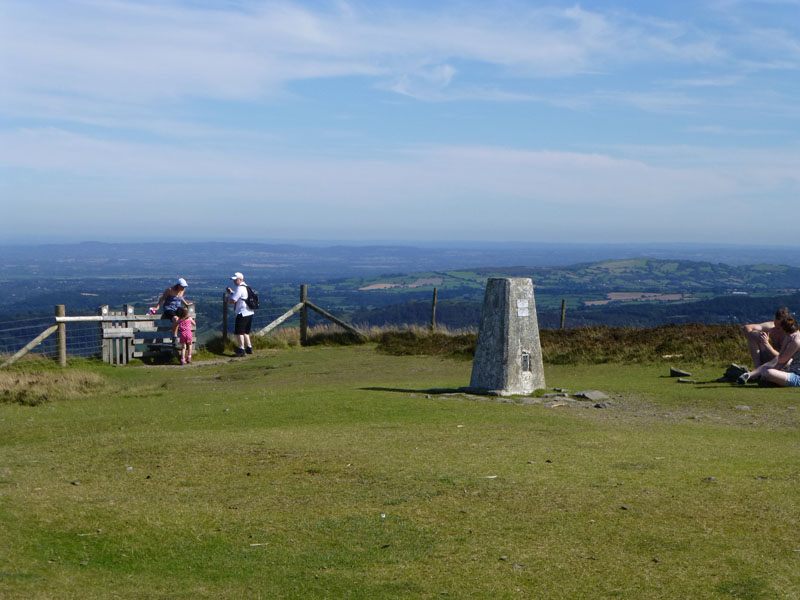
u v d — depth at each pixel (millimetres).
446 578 4848
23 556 5262
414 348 22641
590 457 7785
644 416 10867
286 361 21359
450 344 22516
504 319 12602
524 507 6105
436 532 5641
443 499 6379
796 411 11070
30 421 11547
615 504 6102
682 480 6773
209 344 24672
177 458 8070
